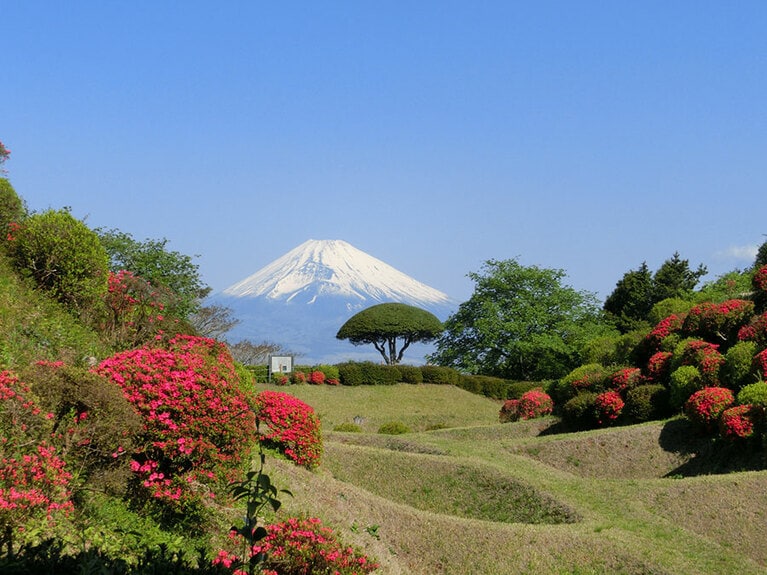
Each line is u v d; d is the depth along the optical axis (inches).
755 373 902.4
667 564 526.0
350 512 624.7
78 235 764.6
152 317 779.4
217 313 1664.6
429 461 835.4
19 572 226.1
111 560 241.9
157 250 1370.6
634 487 725.3
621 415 1061.1
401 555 583.5
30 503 322.7
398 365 1875.0
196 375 482.9
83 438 409.1
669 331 1181.1
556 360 2330.2
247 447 509.4
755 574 525.0
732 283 1727.4
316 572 410.9
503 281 2402.8
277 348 1983.3
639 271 2615.7
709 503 673.0
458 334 2477.9
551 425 1145.4
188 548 413.4
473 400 1809.8
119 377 468.4
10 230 783.7
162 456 464.4
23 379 405.1
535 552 560.7
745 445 810.8
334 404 1636.3
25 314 649.6
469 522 623.8
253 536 220.2
